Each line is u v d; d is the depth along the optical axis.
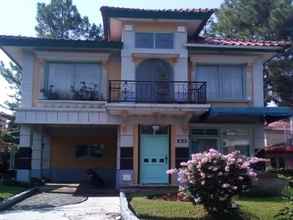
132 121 21.05
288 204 12.12
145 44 21.50
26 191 18.27
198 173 11.84
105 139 26.41
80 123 20.91
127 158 20.86
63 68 21.55
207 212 12.09
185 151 21.09
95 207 15.10
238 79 22.08
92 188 21.00
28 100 21.14
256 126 22.11
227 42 21.88
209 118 21.50
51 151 25.75
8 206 15.18
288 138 37.22
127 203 14.17
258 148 21.92
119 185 20.69
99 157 26.27
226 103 21.81
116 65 21.75
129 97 20.88
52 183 23.28
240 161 11.95
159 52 21.38
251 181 11.97
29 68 21.39
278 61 33.41
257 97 21.95
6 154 26.61
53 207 15.07
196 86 21.41
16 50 21.44
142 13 21.06
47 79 21.38
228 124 22.00
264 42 22.14
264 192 16.14
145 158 21.05
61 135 25.73
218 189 11.66
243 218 11.77
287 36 33.25
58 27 40.88
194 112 20.45
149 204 13.62
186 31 21.81
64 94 21.34
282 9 32.62
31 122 20.75
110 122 20.97
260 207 13.08
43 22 41.00
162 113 20.69
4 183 20.69
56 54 21.41
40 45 20.83
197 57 21.78
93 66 21.66
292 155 30.80
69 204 15.82
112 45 21.11
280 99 34.78
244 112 20.30
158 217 11.88
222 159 11.88
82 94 21.36
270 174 16.62
